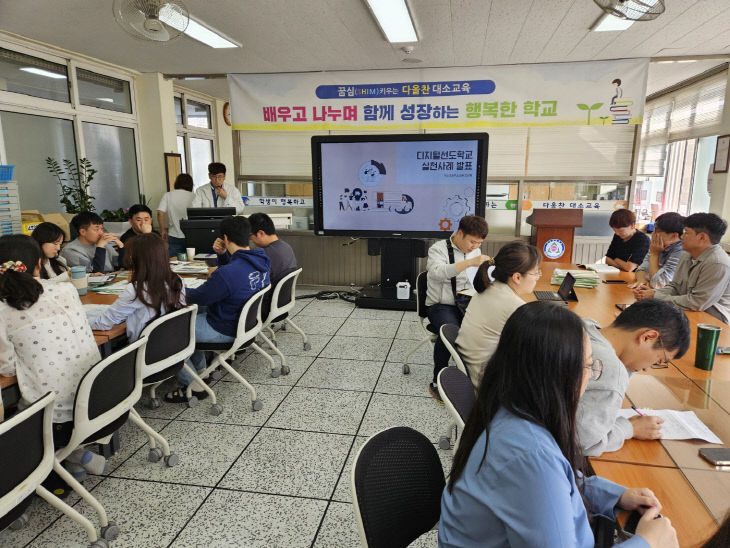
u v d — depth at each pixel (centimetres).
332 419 269
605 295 296
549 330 87
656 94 665
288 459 230
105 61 522
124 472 220
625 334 132
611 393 119
